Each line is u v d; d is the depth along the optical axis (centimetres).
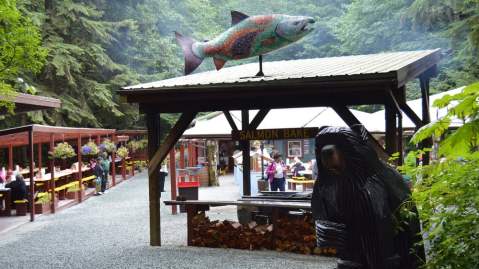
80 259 917
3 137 1675
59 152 1700
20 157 3003
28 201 1588
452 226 256
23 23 829
